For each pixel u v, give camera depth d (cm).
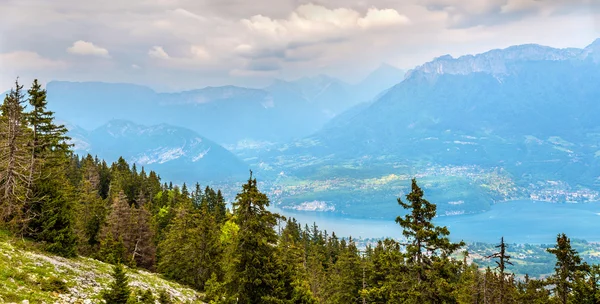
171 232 6222
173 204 10194
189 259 5541
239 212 3109
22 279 2452
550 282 3509
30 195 3684
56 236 3669
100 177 10762
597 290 3253
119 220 6344
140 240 6638
